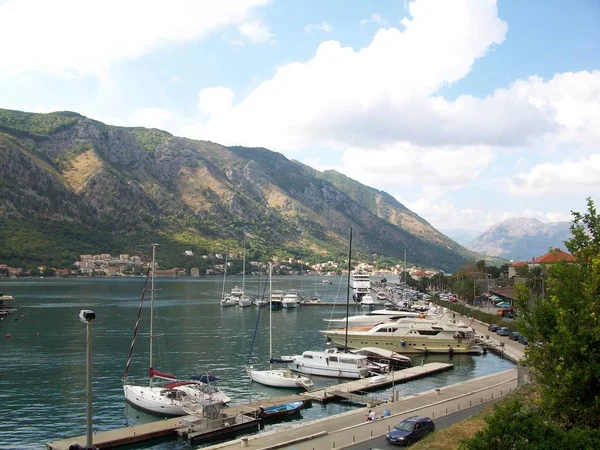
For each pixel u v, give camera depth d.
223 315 158.25
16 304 181.75
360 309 184.50
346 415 48.88
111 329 123.81
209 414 48.72
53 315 149.50
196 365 84.06
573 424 27.19
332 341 99.94
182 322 140.25
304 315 162.50
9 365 82.75
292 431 43.47
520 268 167.50
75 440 44.59
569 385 26.12
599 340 26.27
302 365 76.69
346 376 73.69
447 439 36.16
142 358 89.56
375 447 38.31
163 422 49.50
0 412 57.72
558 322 26.84
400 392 63.94
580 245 30.72
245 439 39.97
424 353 91.94
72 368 80.69
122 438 45.03
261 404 55.62
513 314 128.62
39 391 66.69
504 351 89.56
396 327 94.25
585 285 27.72
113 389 67.88
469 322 127.56
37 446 47.31
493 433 22.98
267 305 187.50
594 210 31.12
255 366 82.88
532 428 23.09
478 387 60.00
